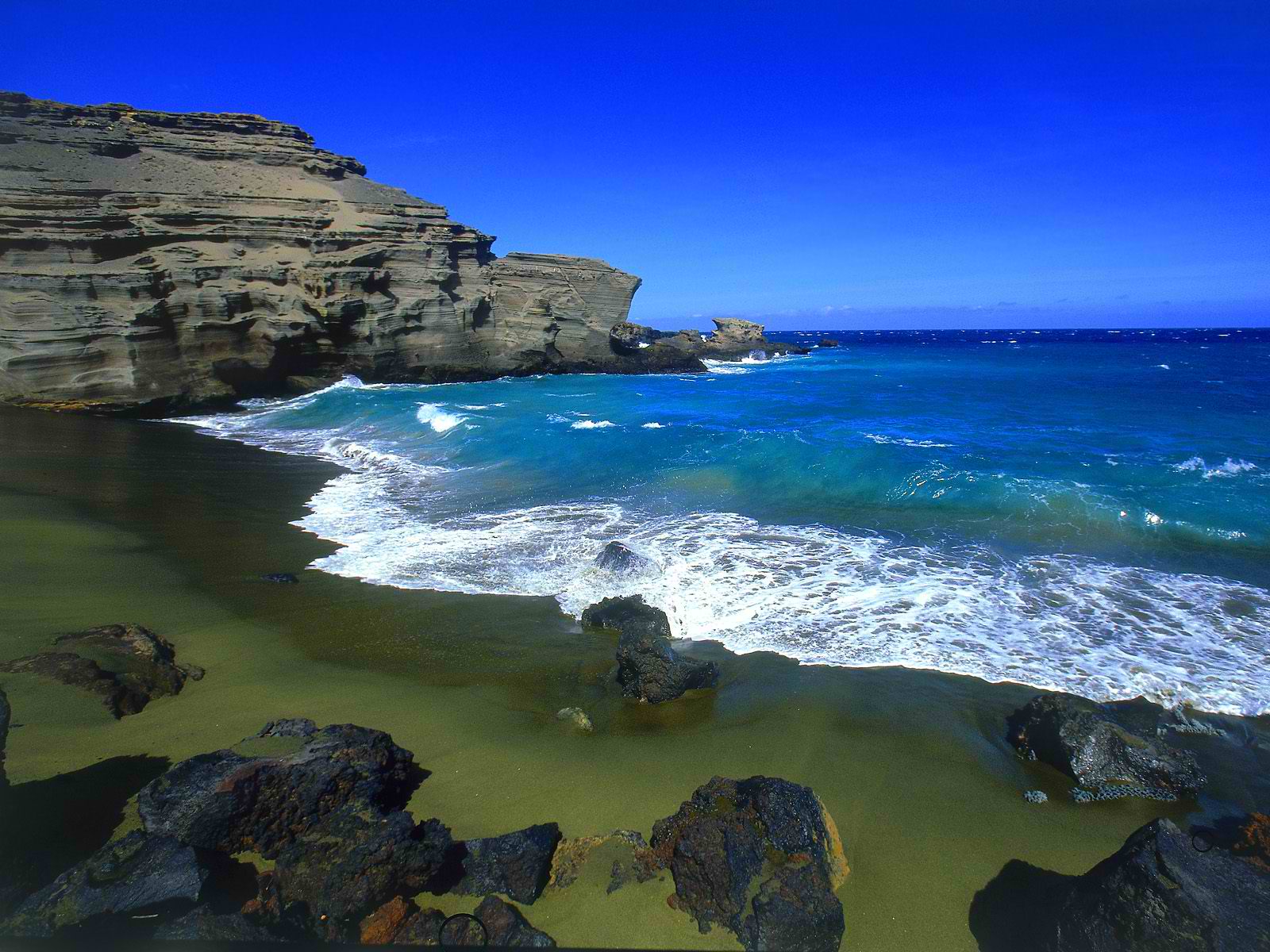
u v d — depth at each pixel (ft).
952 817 17.57
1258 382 116.06
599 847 15.61
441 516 45.03
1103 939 12.66
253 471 59.41
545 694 23.53
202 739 19.27
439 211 156.97
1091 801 18.29
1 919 12.26
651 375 160.86
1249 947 11.74
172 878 13.12
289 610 30.01
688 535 39.24
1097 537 36.60
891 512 41.93
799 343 393.09
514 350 147.23
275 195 144.77
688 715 22.27
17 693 19.84
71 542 36.78
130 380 94.22
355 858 13.76
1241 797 18.35
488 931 13.11
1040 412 80.38
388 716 21.61
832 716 22.03
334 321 119.55
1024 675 24.31
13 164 123.34
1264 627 27.12
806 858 14.42
